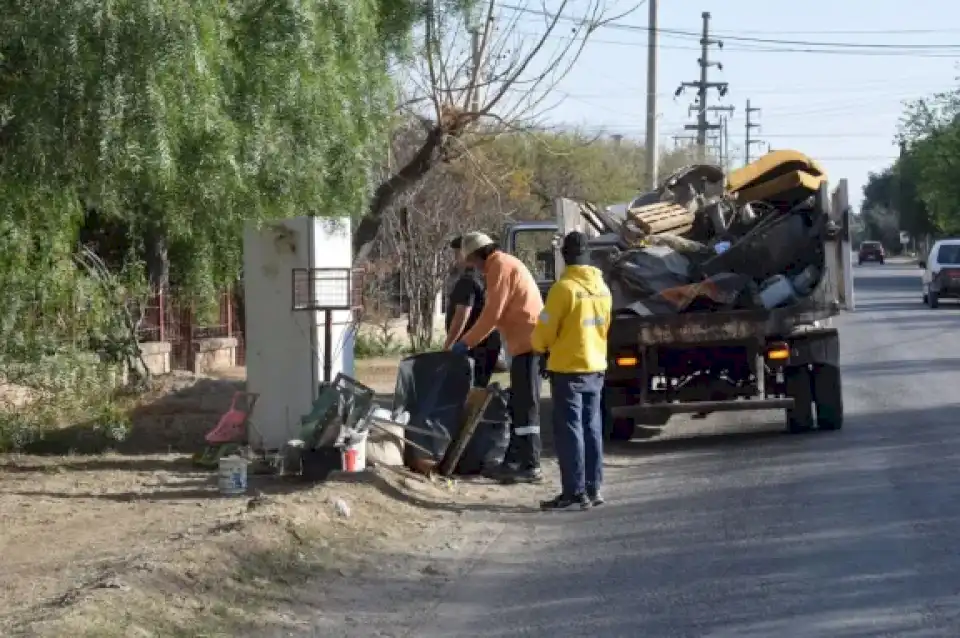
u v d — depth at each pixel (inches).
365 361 1067.3
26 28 382.6
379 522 430.9
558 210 625.9
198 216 481.7
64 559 374.0
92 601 305.7
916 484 473.4
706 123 2620.6
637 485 510.9
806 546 383.6
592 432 467.2
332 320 551.8
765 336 594.6
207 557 352.8
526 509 465.4
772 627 302.8
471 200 1145.4
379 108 520.7
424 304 1139.9
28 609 312.8
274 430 549.0
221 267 598.9
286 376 547.5
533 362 510.6
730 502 459.2
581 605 333.7
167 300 818.2
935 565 353.7
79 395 537.6
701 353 605.3
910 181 4284.0
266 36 438.0
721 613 317.1
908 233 4840.1
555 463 569.9
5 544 396.5
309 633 315.3
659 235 635.5
